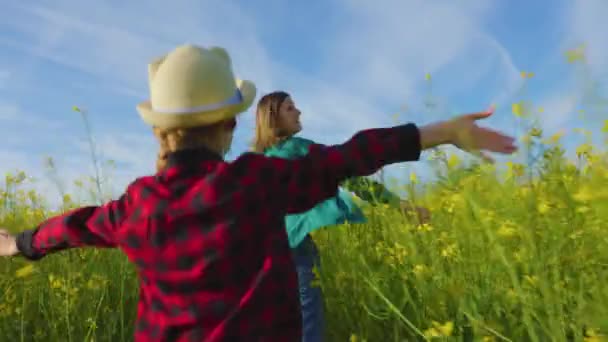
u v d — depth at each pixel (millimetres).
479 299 1993
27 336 2980
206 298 1065
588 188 1491
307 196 1133
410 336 2344
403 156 1120
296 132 2846
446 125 1119
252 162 1120
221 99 1160
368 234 3064
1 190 4414
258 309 1063
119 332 3078
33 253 1331
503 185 1834
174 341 1080
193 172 1125
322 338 2609
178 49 1189
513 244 1909
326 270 2871
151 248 1108
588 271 1737
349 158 1114
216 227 1070
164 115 1142
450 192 1900
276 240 1111
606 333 1441
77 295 3033
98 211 1214
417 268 2197
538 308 1747
